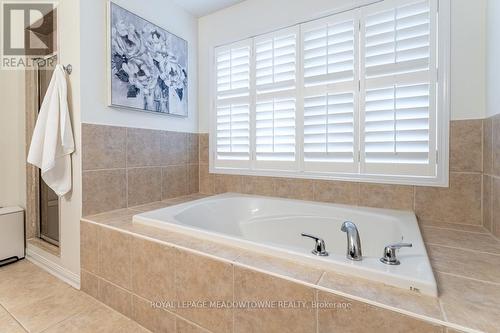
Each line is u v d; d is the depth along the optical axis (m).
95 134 1.68
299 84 1.97
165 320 1.18
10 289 1.60
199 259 1.06
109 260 1.42
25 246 2.07
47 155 1.57
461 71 1.47
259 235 1.91
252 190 2.24
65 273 1.71
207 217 1.84
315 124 1.91
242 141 2.29
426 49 1.54
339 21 1.80
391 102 1.65
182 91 2.34
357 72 1.75
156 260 1.20
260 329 0.91
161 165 2.17
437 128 1.54
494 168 1.29
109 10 1.71
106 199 1.75
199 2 2.26
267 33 2.12
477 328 0.62
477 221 1.46
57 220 1.99
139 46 1.92
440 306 0.70
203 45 2.50
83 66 1.61
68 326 1.27
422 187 1.59
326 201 1.89
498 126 1.24
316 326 0.81
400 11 1.61
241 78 2.28
